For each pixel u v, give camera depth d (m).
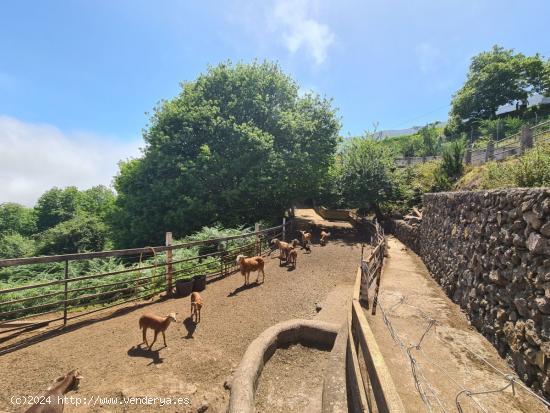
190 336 5.29
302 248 13.96
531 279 3.54
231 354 4.78
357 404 3.09
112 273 6.41
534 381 3.25
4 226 57.94
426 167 21.94
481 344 4.46
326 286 8.30
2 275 9.95
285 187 17.23
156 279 8.02
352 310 4.37
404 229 15.33
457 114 43.38
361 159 21.22
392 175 20.73
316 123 18.28
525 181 7.11
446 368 3.81
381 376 2.28
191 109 16.06
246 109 17.33
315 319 5.83
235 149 15.65
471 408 3.04
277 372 4.55
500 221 4.68
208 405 3.56
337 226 21.66
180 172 15.66
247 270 8.29
